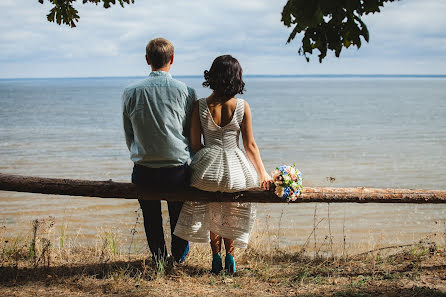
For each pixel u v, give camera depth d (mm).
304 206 11633
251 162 3973
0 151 23391
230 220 3957
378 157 21656
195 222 3984
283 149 24859
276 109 65875
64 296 3510
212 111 3787
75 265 4355
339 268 4328
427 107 70312
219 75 3723
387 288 3658
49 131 34250
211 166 3756
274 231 8391
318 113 57188
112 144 26609
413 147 25641
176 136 3715
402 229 9406
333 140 29266
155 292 3602
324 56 2844
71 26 4164
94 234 8227
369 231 9195
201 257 4664
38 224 4668
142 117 3629
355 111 61219
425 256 4672
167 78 3744
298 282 3879
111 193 3816
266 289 3699
